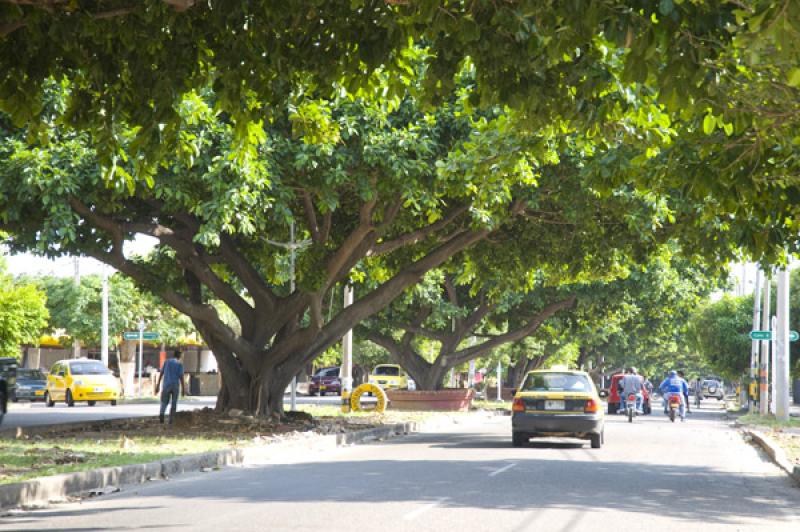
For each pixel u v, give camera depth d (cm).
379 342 4950
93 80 1255
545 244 3064
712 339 7150
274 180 2214
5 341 4441
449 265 3344
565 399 2308
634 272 4516
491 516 1179
